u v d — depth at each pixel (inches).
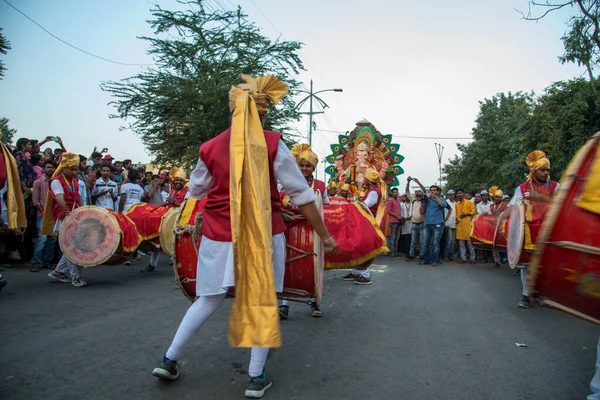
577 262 87.3
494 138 1416.1
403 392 114.3
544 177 206.5
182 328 113.7
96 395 107.2
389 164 544.7
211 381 117.9
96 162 412.2
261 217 98.6
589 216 86.3
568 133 592.7
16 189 194.1
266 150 103.6
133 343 146.3
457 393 114.3
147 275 291.3
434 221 407.5
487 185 1395.2
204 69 700.0
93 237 236.1
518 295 253.4
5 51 418.0
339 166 556.1
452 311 207.3
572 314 96.3
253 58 702.5
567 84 636.7
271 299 97.5
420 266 401.7
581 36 442.9
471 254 446.9
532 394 114.7
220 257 107.6
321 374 125.6
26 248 314.3
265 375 113.9
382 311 205.8
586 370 132.6
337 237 184.5
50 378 116.1
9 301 199.0
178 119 660.7
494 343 157.8
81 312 185.0
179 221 143.6
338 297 240.2
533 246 196.2
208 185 114.0
